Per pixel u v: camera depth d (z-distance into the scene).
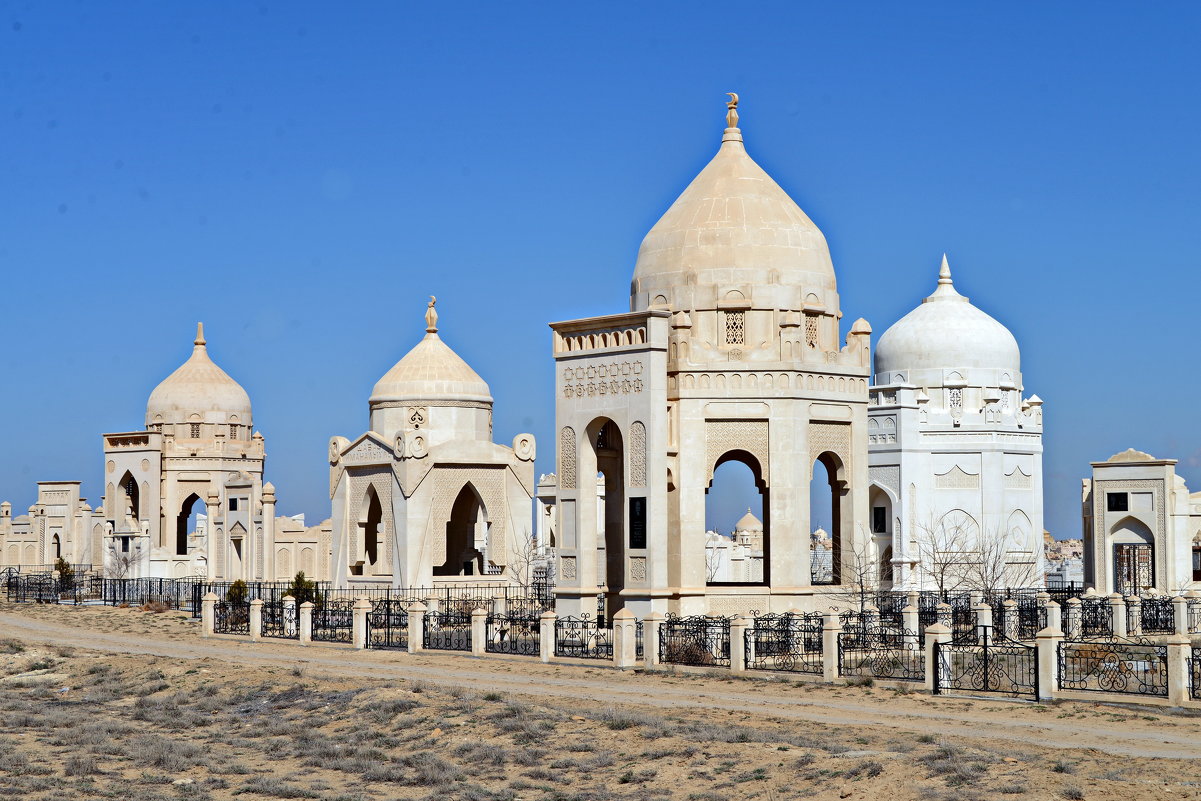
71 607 75.88
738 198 55.81
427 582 68.81
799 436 53.91
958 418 77.12
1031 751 29.44
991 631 52.78
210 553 94.62
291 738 37.12
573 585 52.44
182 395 100.00
